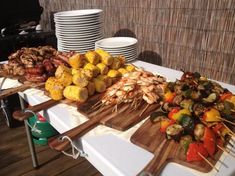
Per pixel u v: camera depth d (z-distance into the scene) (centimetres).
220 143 64
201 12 124
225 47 119
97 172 167
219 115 66
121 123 78
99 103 93
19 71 123
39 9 243
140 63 146
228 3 111
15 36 220
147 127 76
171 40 145
